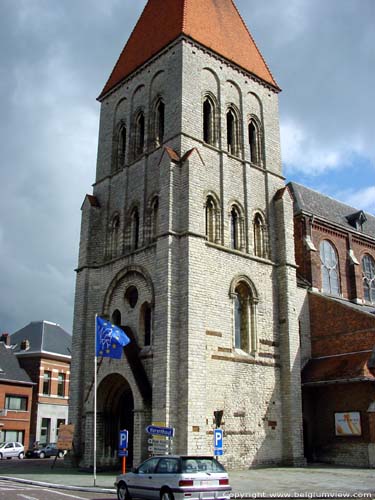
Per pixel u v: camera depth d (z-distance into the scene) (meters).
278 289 38.78
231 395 33.22
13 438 62.72
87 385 37.53
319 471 31.30
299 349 37.59
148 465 19.92
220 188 37.69
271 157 42.56
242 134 41.03
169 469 18.88
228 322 34.62
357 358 37.00
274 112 44.44
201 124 38.22
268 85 44.62
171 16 41.56
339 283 50.28
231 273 35.88
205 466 18.91
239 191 39.12
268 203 40.78
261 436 34.12
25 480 28.25
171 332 31.56
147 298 34.91
